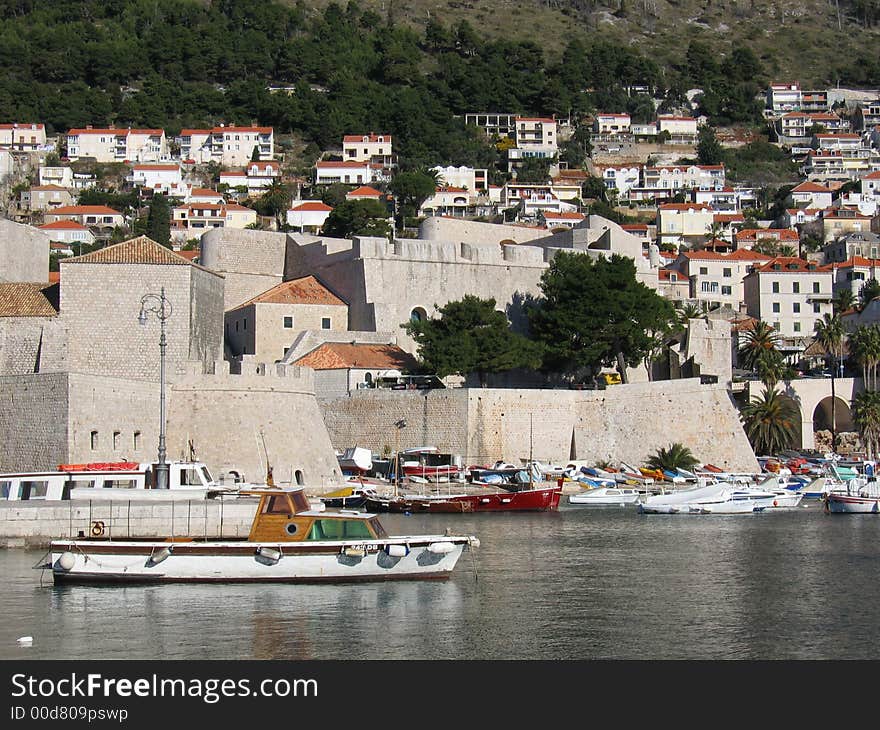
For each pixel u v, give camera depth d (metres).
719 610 48.69
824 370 157.12
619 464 108.56
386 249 124.19
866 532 79.06
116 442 75.00
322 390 112.06
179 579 51.97
